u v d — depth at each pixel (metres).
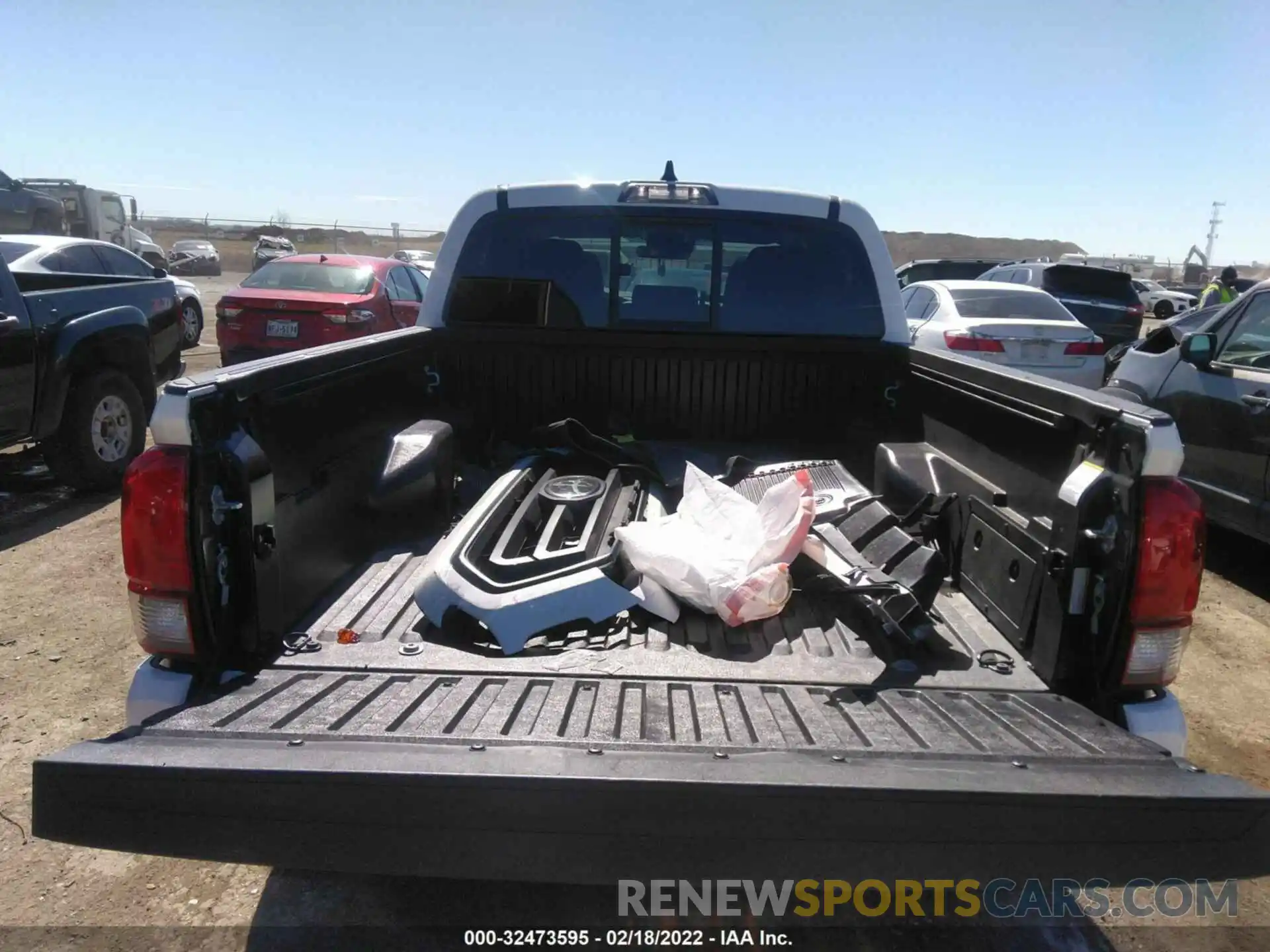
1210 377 5.70
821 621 2.68
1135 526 2.13
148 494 2.15
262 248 33.50
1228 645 4.77
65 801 1.82
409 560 3.06
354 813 1.79
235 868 2.89
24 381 5.96
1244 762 3.65
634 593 2.63
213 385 2.18
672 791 1.76
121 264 9.97
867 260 3.87
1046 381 2.55
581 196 3.81
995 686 2.36
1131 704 2.27
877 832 1.77
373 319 10.21
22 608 4.79
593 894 2.78
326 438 2.81
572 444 3.54
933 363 3.40
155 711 2.24
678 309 3.90
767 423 3.95
